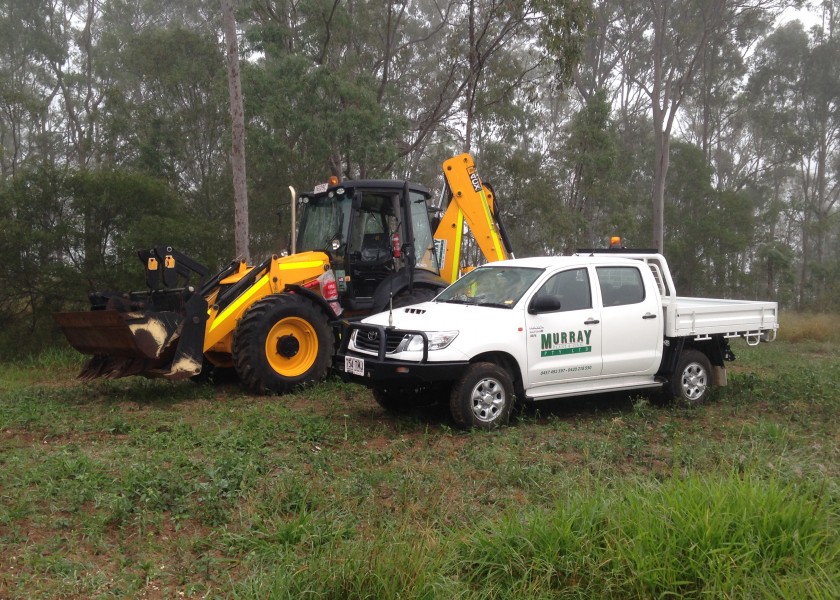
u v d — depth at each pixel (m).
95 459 6.64
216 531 5.19
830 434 8.09
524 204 26.66
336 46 24.45
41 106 25.92
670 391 9.51
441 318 8.22
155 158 22.58
